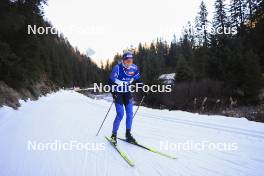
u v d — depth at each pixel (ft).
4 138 17.80
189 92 52.37
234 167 11.89
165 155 13.83
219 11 139.44
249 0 130.62
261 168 11.68
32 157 13.79
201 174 11.12
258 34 101.81
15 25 44.16
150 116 29.32
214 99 51.78
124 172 11.62
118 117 16.74
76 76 300.61
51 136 18.56
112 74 16.85
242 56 67.31
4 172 11.71
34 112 34.45
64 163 12.89
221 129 20.11
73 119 27.48
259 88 64.08
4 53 41.81
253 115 34.53
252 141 16.28
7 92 38.65
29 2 52.95
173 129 20.81
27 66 58.23
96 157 13.83
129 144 16.51
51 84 137.18
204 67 81.76
